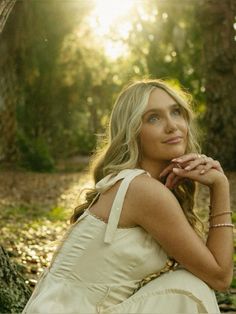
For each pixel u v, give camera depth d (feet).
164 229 10.05
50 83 86.43
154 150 10.70
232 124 63.52
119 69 110.11
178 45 85.51
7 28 71.46
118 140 10.66
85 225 10.16
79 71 98.32
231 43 63.82
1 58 73.26
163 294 10.02
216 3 63.62
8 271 15.42
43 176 76.28
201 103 81.56
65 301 9.95
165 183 11.09
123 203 10.10
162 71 88.28
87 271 10.01
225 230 10.50
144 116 10.64
